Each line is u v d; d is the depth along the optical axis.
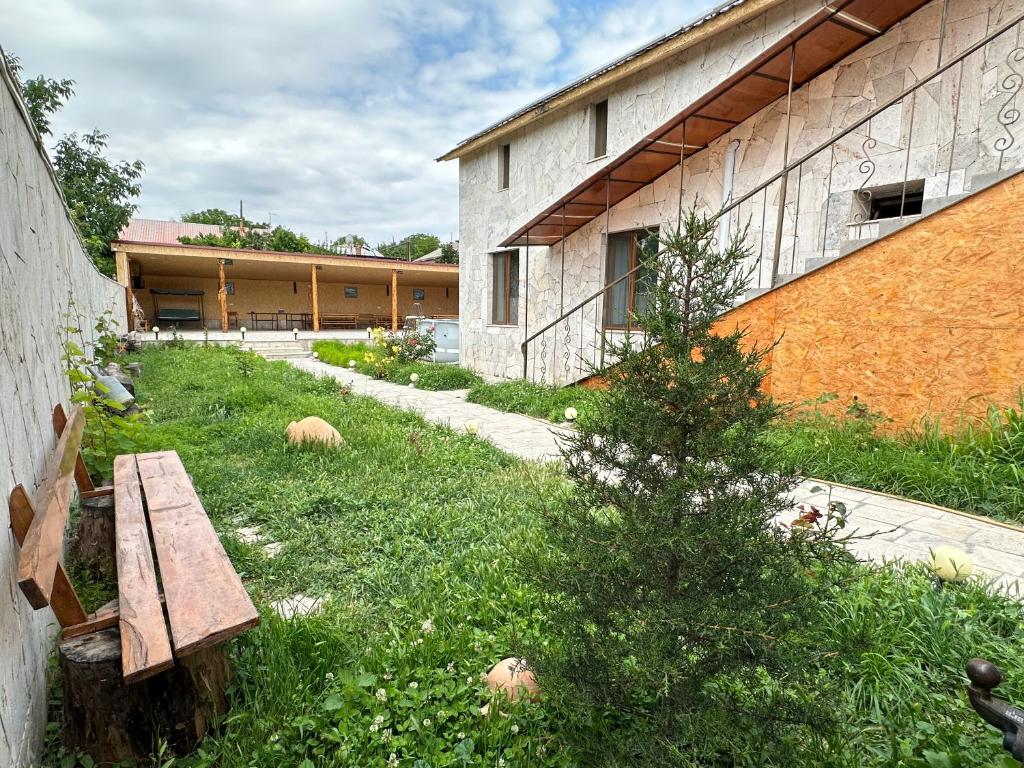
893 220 4.76
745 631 1.29
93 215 18.42
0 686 1.41
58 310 4.07
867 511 3.80
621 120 8.39
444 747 1.71
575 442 1.61
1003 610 2.36
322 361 16.39
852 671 1.97
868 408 4.98
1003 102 4.87
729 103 6.39
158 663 1.53
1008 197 4.12
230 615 1.74
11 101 2.69
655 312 1.50
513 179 10.77
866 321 4.95
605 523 1.56
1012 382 4.20
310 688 1.94
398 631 2.29
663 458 1.48
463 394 9.80
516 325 11.11
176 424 5.94
